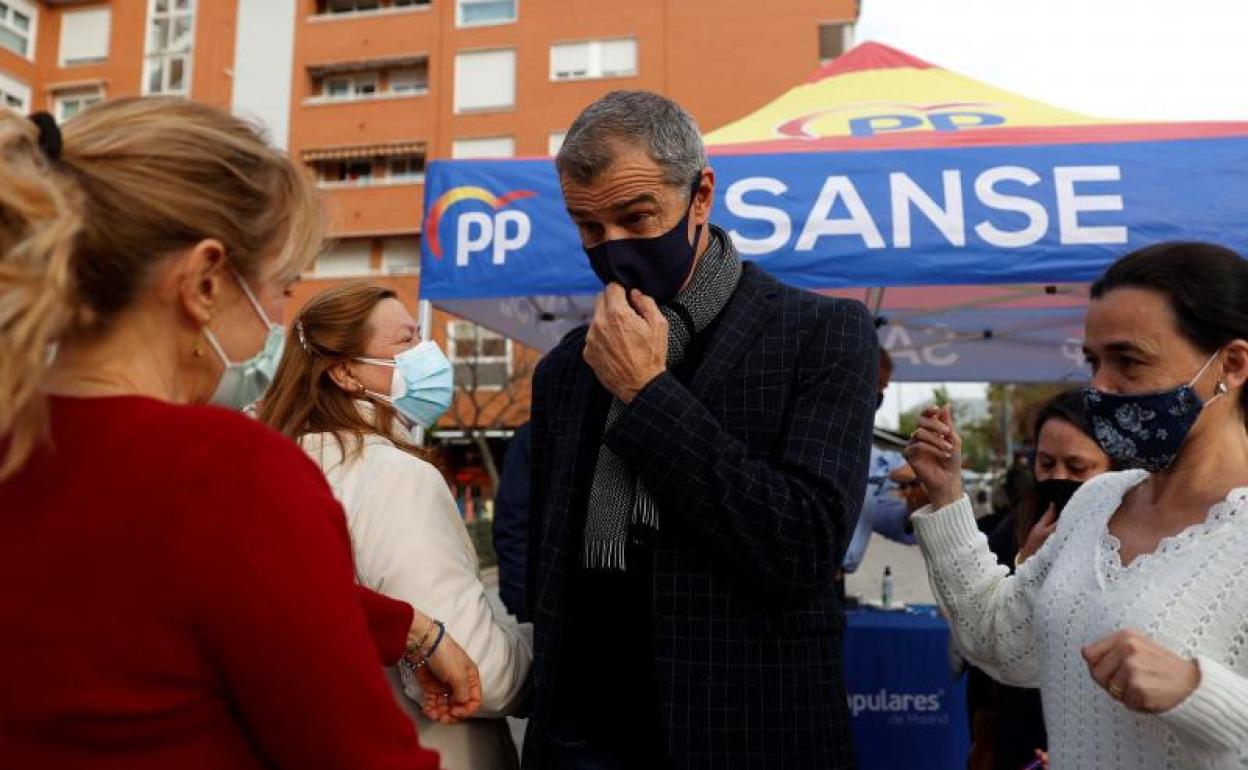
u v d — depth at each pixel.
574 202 1.50
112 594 0.70
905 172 3.07
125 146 0.79
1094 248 2.93
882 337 6.29
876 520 3.67
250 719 0.73
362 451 1.64
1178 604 1.17
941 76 4.46
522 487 3.54
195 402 0.91
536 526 1.76
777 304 1.57
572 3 22.02
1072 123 3.34
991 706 2.58
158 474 0.73
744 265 1.68
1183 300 1.22
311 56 23.19
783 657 1.41
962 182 3.03
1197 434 1.27
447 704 1.51
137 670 0.70
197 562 0.71
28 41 23.62
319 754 0.72
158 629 0.70
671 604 1.42
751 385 1.48
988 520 3.13
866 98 4.22
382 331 1.83
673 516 1.45
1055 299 5.08
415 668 1.46
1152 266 1.26
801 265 3.05
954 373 6.89
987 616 1.63
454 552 1.60
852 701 3.10
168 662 0.70
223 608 0.70
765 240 3.08
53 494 0.73
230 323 0.90
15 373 0.68
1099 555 1.36
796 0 21.03
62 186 0.74
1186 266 1.24
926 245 3.01
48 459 0.74
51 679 0.69
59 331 0.75
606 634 1.51
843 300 1.57
